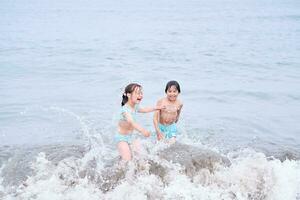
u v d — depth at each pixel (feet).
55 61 64.90
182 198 19.66
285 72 56.70
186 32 120.47
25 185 21.03
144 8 262.88
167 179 20.98
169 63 64.64
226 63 64.85
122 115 23.57
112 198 19.66
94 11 230.07
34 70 56.54
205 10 239.91
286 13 203.62
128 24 147.43
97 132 30.17
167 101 25.81
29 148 26.45
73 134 29.81
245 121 33.53
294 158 25.25
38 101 39.27
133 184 20.56
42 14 199.62
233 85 47.34
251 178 21.34
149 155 22.58
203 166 21.95
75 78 51.39
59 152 25.14
